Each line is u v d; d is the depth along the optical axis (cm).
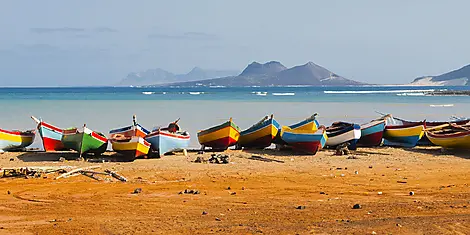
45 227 1059
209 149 2428
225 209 1207
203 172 1719
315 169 1781
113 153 2241
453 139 2256
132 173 1702
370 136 2489
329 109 5053
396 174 1673
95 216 1152
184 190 1415
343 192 1400
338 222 1057
